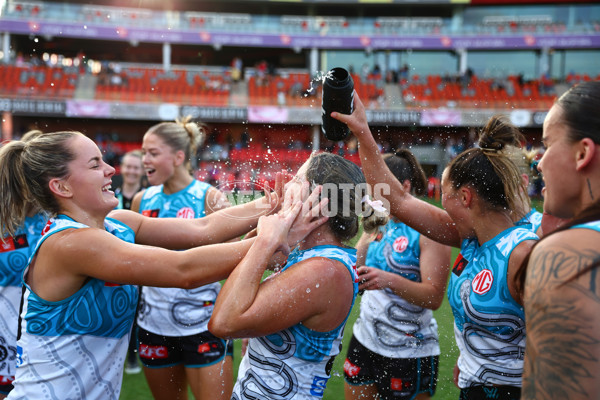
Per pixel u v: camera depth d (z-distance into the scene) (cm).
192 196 249
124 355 145
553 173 87
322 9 2577
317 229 130
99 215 138
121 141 2061
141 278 121
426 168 1886
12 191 156
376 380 207
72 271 124
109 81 2045
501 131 136
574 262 74
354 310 276
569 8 2533
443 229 158
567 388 72
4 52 2198
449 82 2205
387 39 2431
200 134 274
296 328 121
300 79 2284
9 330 189
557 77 2536
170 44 2466
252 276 113
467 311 138
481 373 137
